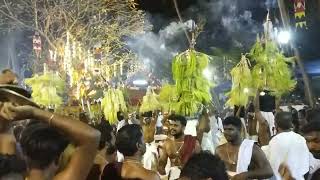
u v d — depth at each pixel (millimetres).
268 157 6008
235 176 5484
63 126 2814
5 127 3633
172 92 9000
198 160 3158
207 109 8391
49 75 12695
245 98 8586
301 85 20719
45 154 2904
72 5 27844
